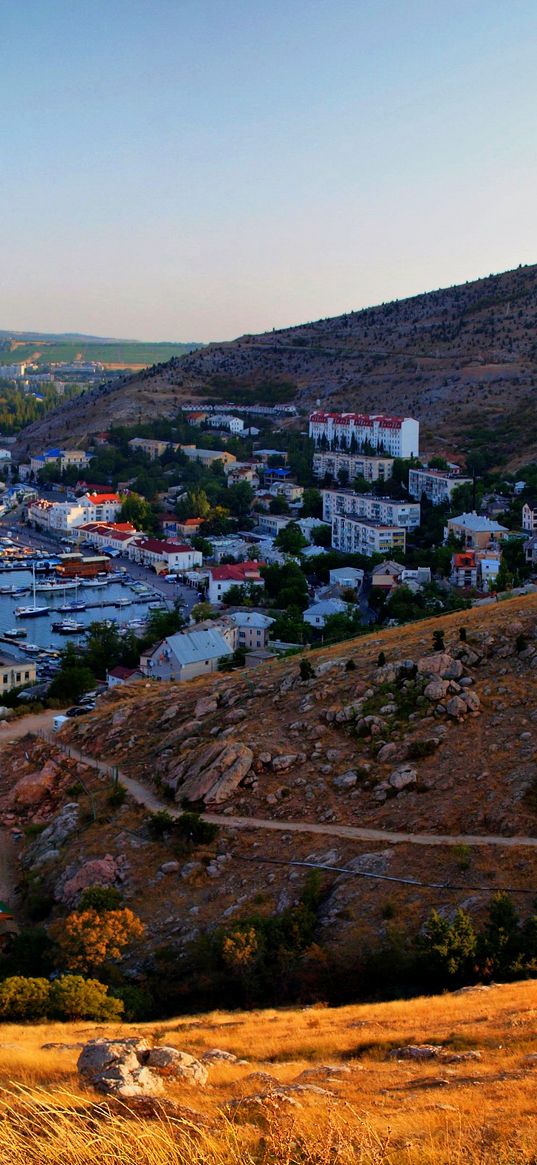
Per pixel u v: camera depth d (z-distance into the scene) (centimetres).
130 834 8462
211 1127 2548
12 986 5559
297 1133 2458
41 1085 3162
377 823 7738
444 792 7831
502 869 6800
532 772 7675
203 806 8556
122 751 10262
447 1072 3362
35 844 9006
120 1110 2623
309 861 7469
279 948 6334
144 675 14888
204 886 7556
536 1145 2405
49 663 18262
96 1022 5372
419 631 11556
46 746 10938
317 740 8988
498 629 9806
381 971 5997
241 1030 4606
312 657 11631
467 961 5769
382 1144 2417
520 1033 3884
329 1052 3972
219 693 10644
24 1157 2261
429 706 8881
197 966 6494
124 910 7031
